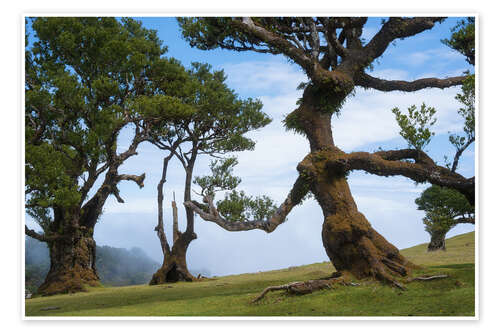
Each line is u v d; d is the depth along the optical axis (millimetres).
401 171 12445
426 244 30016
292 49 13023
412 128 11820
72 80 19172
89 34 20578
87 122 20516
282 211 13406
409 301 9234
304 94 13828
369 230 11859
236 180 23219
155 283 23156
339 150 13086
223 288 16062
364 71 14242
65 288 20844
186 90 23344
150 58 24250
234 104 24484
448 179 12289
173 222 24391
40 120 20625
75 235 22125
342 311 8930
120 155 23422
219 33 15797
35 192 19375
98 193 23797
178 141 24547
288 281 16703
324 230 12375
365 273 11375
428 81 14539
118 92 21125
